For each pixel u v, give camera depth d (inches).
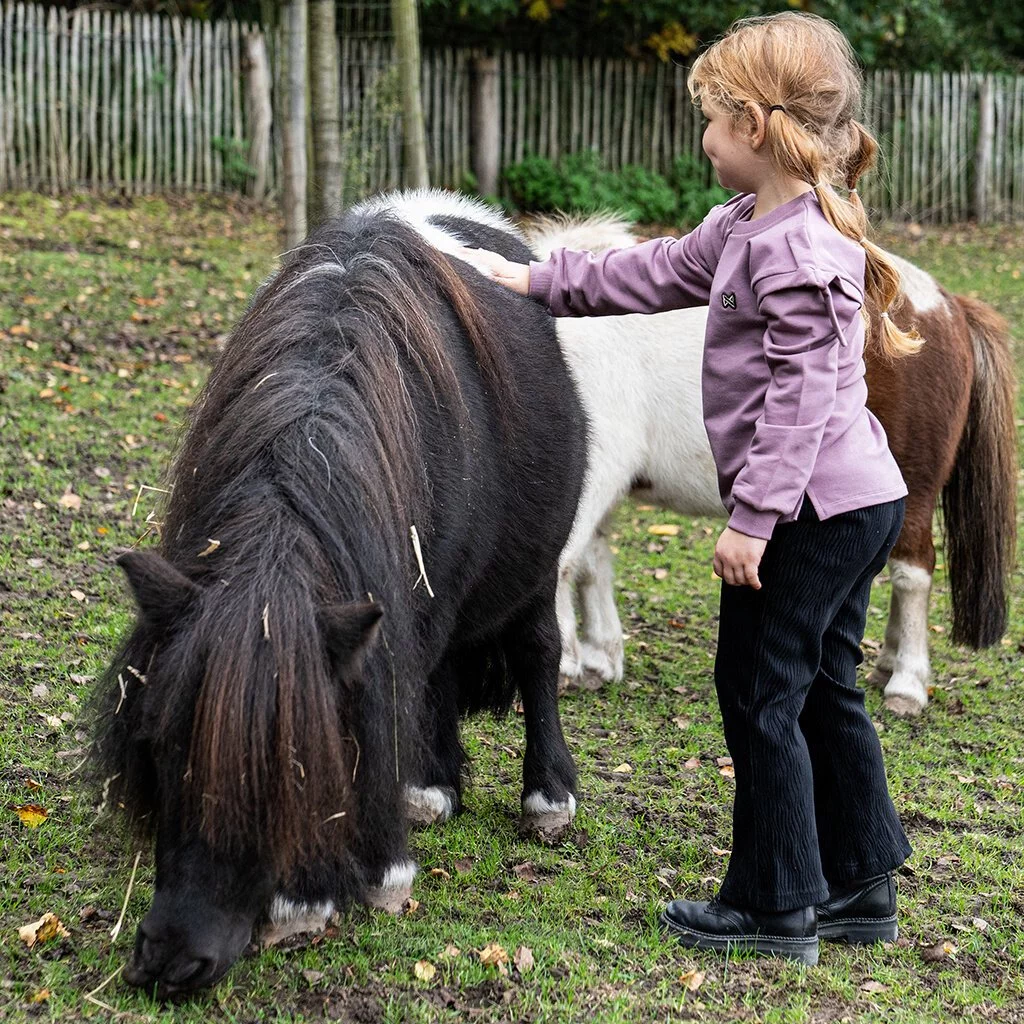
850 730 113.1
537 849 131.3
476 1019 98.5
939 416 177.6
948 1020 104.0
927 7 653.3
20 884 112.6
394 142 539.2
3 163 507.2
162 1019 91.0
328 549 85.0
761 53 98.9
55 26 508.7
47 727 144.3
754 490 97.7
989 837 139.7
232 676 77.0
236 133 544.1
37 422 251.3
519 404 118.6
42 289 345.1
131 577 81.7
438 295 111.0
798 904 109.0
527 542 122.3
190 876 80.2
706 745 164.2
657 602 220.8
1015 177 620.7
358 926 108.1
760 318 100.6
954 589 190.7
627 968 107.9
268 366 95.6
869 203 608.1
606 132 590.6
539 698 135.4
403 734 93.8
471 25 610.9
